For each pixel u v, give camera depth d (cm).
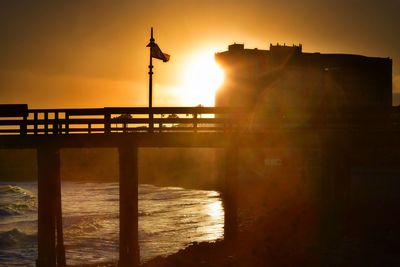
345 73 16338
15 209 13488
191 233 8638
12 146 4719
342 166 5019
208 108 4775
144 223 9969
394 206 7194
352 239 4809
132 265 4575
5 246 8256
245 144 4828
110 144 4697
